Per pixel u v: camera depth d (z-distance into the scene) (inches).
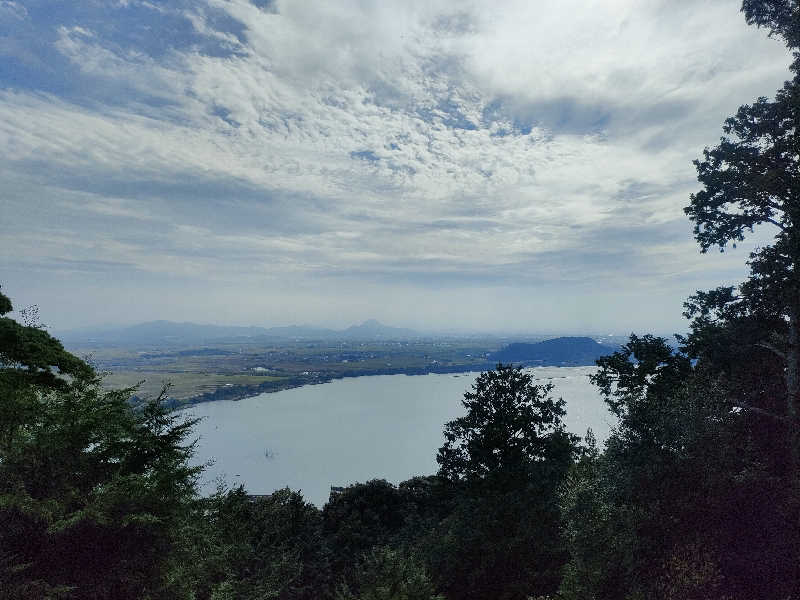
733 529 770.8
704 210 1015.6
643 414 876.6
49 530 554.6
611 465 879.7
